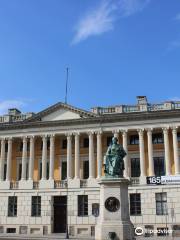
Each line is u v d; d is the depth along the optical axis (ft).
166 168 196.24
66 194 204.33
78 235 190.39
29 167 214.90
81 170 214.90
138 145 209.77
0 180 216.33
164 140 199.31
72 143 216.13
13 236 174.29
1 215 210.38
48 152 221.25
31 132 217.97
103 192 96.27
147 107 205.77
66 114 215.31
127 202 96.48
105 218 94.12
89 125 211.00
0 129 222.28
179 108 201.77
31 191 209.67
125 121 206.80
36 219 204.44
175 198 189.47
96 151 212.84
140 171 201.46
